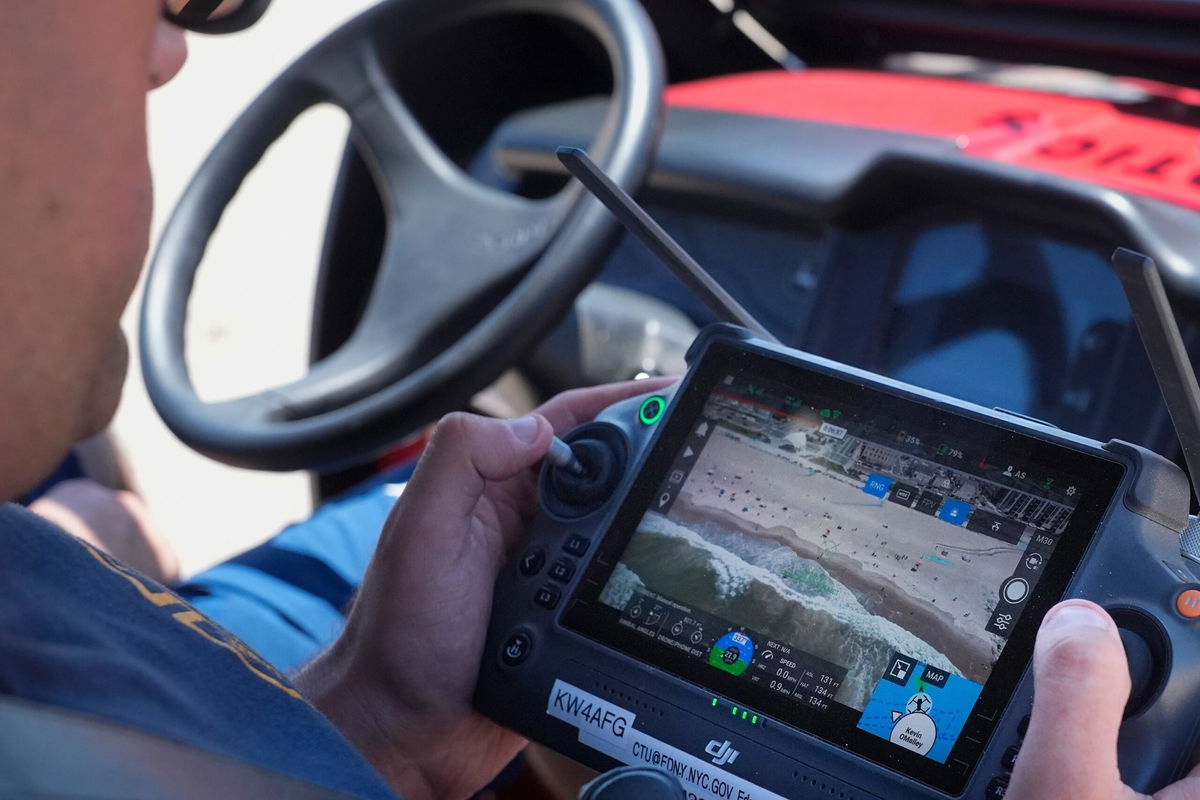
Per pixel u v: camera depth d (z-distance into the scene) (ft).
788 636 2.53
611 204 2.82
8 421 1.28
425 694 2.83
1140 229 3.79
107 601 1.53
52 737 1.12
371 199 5.18
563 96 5.84
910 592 2.45
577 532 2.85
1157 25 5.16
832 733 2.41
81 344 1.34
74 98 1.28
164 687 1.42
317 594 3.97
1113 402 3.94
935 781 2.30
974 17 5.71
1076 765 1.98
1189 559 2.31
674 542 2.73
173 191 8.29
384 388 3.95
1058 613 2.09
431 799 3.05
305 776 1.48
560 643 2.74
